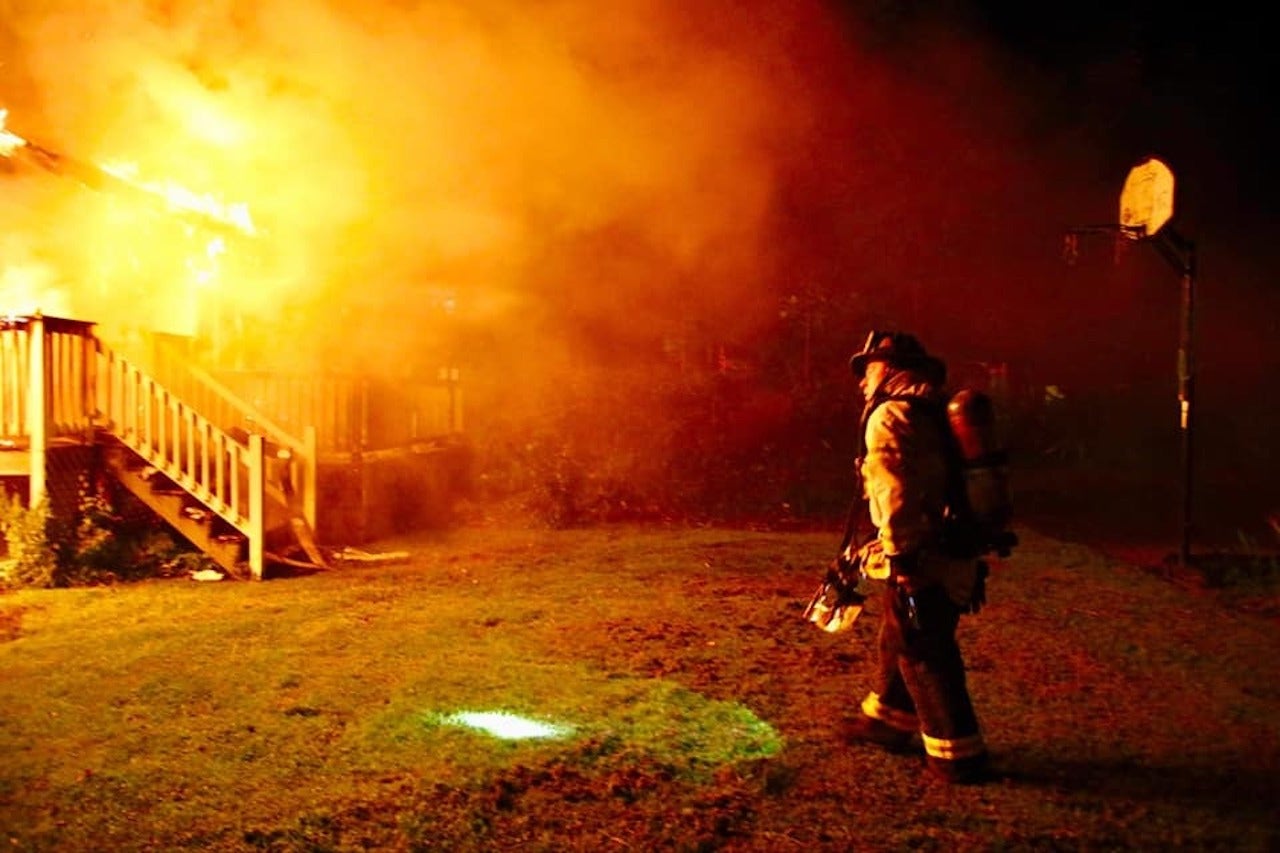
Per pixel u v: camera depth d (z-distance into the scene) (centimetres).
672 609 725
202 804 408
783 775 429
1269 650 634
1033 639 652
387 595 776
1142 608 745
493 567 901
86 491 880
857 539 452
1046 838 377
